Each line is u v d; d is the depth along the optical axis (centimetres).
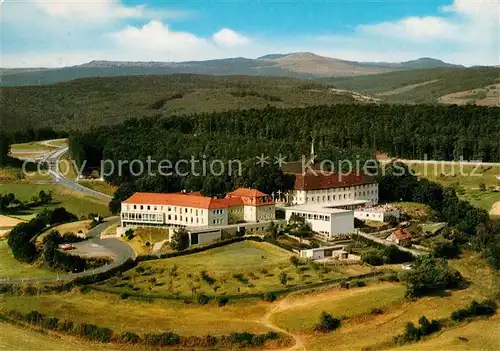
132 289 19788
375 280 19825
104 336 16900
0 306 19038
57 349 16450
